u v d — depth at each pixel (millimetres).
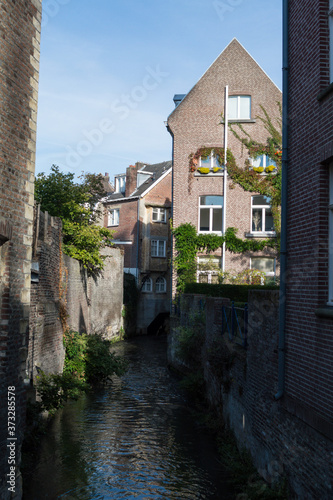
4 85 6543
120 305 32469
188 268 23625
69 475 9008
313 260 6703
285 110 8055
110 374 17484
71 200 21469
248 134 23828
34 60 7496
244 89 24047
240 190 23812
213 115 24188
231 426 10945
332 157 6273
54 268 14781
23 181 7180
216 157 24219
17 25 6914
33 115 7488
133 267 37406
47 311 13328
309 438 6328
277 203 23297
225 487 8531
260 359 8609
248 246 23391
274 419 7758
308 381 6617
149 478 8922
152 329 38500
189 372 17625
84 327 23516
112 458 9953
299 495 6574
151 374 19875
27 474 9000
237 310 11070
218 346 12055
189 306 18547
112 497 8094
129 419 12938
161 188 38656
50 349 13844
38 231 12164
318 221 6617
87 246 22141
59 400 11641
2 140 6508
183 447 10688
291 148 7859
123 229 38438
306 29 7348
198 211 24062
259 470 8453
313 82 7000
